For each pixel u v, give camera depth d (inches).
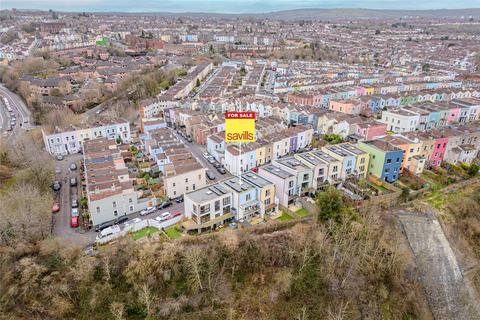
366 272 2694.4
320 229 2866.6
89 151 4200.3
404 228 3144.7
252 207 3102.9
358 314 2502.5
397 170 3809.1
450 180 3740.2
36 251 2541.8
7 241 2586.1
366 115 6397.6
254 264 2632.9
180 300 2378.2
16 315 2185.0
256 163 4320.9
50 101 6840.6
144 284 2324.1
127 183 3371.1
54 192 3732.8
